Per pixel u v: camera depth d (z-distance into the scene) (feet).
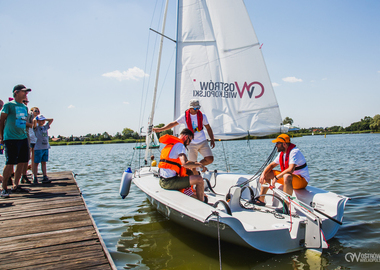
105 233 10.68
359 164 29.19
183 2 13.79
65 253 7.08
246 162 34.47
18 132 12.25
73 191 13.85
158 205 10.94
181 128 13.50
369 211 12.66
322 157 38.55
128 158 51.01
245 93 14.26
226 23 13.98
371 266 7.58
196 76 13.88
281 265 7.68
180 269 7.59
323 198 9.70
